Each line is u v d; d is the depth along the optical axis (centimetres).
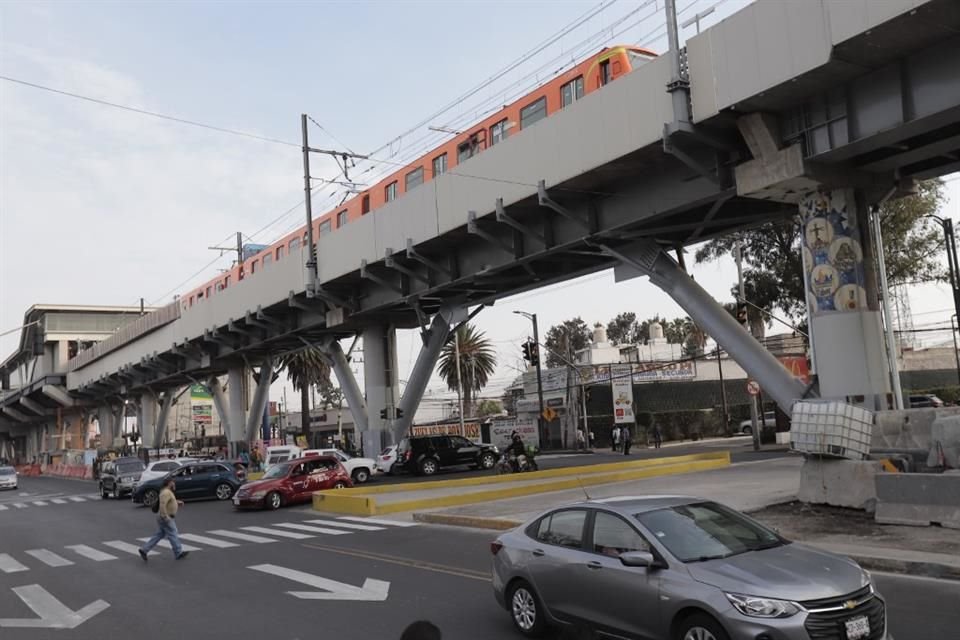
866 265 1830
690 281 2366
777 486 1836
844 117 1688
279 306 4153
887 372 1800
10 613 1021
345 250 3447
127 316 10694
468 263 3027
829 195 1847
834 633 519
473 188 2650
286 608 935
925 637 659
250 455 4919
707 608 544
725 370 6275
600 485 2305
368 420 4019
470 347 7462
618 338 11825
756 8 1695
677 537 628
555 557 699
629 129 2022
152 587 1154
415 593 972
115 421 8688
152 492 2970
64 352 10162
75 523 2391
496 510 1816
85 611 1002
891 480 1206
